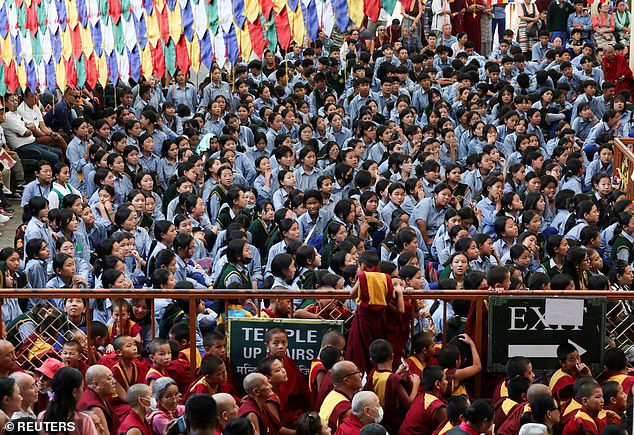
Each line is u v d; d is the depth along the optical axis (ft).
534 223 61.11
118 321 45.19
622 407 40.81
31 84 70.90
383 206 66.49
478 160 75.15
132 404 37.14
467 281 46.01
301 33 54.90
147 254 58.85
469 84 98.12
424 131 85.25
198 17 58.90
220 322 45.34
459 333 45.11
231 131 82.28
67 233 58.29
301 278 50.80
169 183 73.97
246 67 101.45
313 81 97.50
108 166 71.87
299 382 42.06
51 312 44.32
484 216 67.15
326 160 76.95
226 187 68.39
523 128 86.12
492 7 121.49
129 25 62.80
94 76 65.82
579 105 93.50
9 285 49.85
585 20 115.34
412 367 42.24
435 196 65.41
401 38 114.01
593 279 49.65
